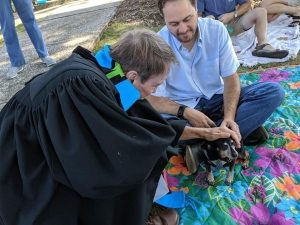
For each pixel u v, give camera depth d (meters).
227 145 2.17
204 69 2.51
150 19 5.77
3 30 4.45
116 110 1.45
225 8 4.32
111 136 1.41
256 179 2.33
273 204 2.14
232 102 2.45
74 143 1.40
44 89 1.48
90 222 1.70
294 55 3.78
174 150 2.05
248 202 2.18
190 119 2.37
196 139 2.29
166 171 2.51
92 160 1.42
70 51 5.09
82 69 1.49
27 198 1.52
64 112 1.42
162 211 2.12
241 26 4.25
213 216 2.11
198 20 2.45
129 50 1.57
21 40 6.04
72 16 6.94
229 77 2.49
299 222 2.00
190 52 2.47
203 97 2.62
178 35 2.33
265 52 3.83
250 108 2.41
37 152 1.52
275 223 2.04
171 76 2.53
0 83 4.54
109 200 1.67
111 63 1.60
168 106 2.41
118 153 1.42
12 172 1.52
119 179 1.45
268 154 2.52
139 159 1.46
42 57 4.73
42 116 1.47
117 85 1.58
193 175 2.45
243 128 2.45
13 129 1.53
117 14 6.37
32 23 4.52
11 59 4.60
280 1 4.59
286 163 2.43
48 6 8.47
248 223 2.06
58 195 1.54
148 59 1.56
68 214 1.57
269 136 2.67
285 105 2.97
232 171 2.30
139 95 1.60
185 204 2.21
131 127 1.47
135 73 1.59
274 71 3.56
